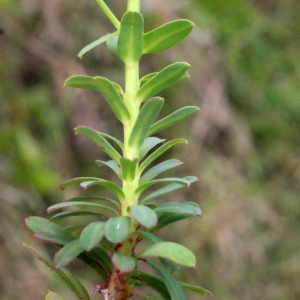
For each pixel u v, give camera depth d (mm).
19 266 626
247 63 920
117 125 753
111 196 716
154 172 228
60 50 740
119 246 221
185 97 805
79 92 729
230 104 882
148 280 221
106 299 219
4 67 702
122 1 774
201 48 843
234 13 921
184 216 225
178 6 819
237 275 765
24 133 687
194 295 749
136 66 228
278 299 762
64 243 215
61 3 742
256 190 829
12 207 655
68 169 712
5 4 706
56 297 222
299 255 799
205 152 819
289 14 1019
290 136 916
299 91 933
